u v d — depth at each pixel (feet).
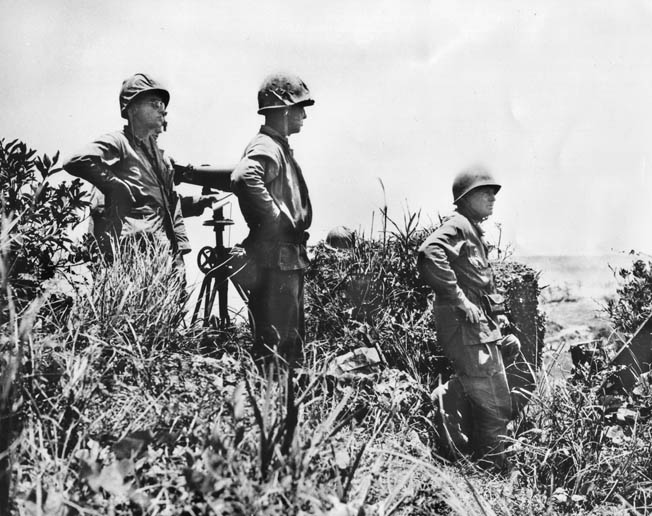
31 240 14.90
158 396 11.71
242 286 16.66
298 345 16.85
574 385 16.39
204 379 12.50
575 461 14.19
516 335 18.95
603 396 15.52
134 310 14.28
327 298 19.90
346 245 21.02
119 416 10.73
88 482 8.73
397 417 14.30
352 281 19.66
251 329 16.97
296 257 16.58
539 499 13.61
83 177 15.90
